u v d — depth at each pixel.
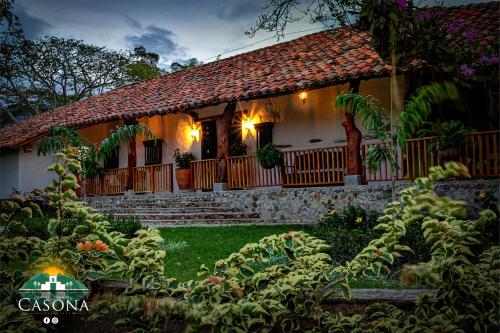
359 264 3.51
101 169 17.09
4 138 19.06
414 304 4.07
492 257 3.83
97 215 3.84
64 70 29.83
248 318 3.17
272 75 12.77
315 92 13.08
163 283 3.69
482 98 9.62
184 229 10.50
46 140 11.78
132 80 32.06
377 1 6.07
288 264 3.92
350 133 10.93
